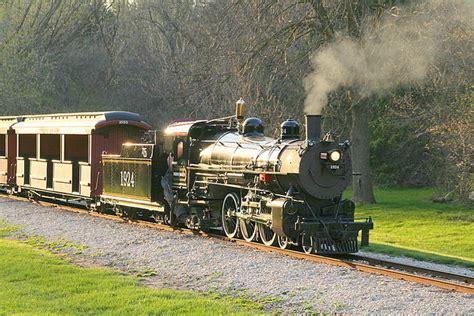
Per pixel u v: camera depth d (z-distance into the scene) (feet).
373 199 120.98
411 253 63.21
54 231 68.69
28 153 106.83
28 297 39.83
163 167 72.84
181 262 51.52
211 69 110.93
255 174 59.72
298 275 45.57
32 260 51.42
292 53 118.42
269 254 53.88
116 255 55.77
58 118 97.66
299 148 56.24
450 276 47.26
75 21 222.69
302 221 54.90
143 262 52.65
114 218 79.30
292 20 108.58
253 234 60.08
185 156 69.67
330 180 56.70
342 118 129.18
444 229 89.30
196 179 68.23
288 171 56.24
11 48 190.19
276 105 111.75
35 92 181.57
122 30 235.20
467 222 96.22
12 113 178.60
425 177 157.79
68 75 221.66
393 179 159.63
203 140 69.36
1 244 59.88
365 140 118.32
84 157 93.25
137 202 74.28
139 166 74.02
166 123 178.19
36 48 204.74
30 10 213.05
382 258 58.08
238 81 108.99
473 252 70.69
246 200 60.70
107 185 82.12
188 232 67.62
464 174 108.17
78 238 63.87
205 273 47.73
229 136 66.85
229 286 43.78
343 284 42.63
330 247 54.85
